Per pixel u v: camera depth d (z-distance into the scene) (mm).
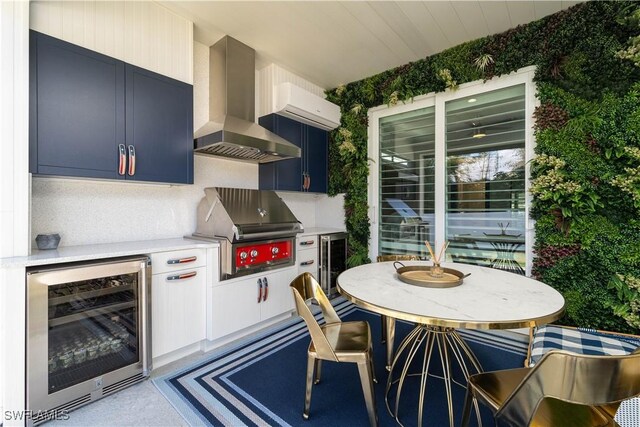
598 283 2295
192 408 1686
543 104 2514
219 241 2475
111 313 1852
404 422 1578
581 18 2334
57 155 1817
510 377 1271
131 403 1726
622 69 2186
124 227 2459
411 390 1885
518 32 2643
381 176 3740
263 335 2688
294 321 3031
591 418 1078
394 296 1467
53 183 2096
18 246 1658
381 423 1570
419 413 1507
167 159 2379
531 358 1933
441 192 3219
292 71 3531
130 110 2158
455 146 3133
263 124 3365
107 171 2037
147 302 1949
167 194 2730
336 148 3977
